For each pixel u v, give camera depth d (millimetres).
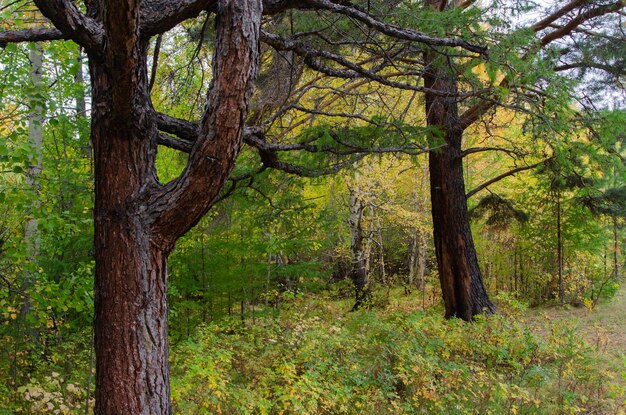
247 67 2693
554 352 7227
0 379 5645
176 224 2861
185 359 5953
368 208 17156
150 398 2824
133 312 2803
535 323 9930
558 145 6383
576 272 14945
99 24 2703
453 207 10383
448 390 6125
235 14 2674
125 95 2596
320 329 6969
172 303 8898
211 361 4898
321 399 5133
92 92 2854
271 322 7715
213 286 8820
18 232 5203
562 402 6117
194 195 2787
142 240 2818
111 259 2814
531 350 7207
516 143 10352
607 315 12016
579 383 6637
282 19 5582
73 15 2539
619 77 8148
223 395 4691
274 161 4699
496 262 16406
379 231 17031
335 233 14688
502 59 4512
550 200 14648
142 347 2809
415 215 15188
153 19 2838
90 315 5609
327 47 6004
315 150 5023
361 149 5230
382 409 5520
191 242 8766
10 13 4277
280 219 9000
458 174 10438
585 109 7332
